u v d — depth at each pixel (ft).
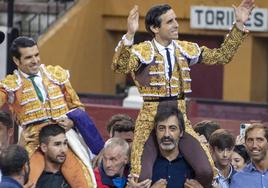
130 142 52.85
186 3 99.35
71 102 49.83
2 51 56.34
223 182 52.24
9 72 56.24
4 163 44.62
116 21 102.47
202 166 46.91
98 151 50.11
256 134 50.83
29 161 46.34
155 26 47.34
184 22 99.96
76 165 48.78
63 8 102.53
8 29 56.44
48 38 100.48
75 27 101.76
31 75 49.16
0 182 44.70
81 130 49.70
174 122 46.50
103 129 85.15
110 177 49.83
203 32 99.66
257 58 99.96
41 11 102.17
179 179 47.26
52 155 47.62
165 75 47.34
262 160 51.08
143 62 47.06
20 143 48.78
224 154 52.08
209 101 89.56
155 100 47.42
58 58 101.19
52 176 48.19
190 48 47.96
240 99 100.37
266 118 89.56
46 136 47.55
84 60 102.53
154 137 47.39
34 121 48.96
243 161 55.52
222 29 99.04
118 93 104.17
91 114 85.40
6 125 49.06
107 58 103.45
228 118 89.66
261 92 101.19
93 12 102.37
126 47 46.85
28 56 48.75
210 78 102.94
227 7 98.68
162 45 47.50
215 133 52.47
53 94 49.24
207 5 99.09
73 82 102.06
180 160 47.34
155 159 47.26
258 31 98.12
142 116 47.50
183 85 47.60
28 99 48.96
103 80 103.60
